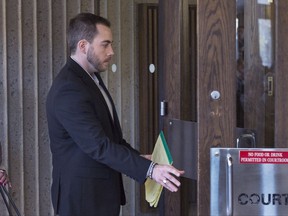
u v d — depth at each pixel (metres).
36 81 3.34
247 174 1.93
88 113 2.04
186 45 2.38
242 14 2.03
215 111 1.95
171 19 2.52
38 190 3.40
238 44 2.02
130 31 3.74
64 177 2.14
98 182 2.13
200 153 1.96
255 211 1.93
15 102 3.29
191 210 2.39
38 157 3.39
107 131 2.15
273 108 2.01
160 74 2.69
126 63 3.76
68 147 2.14
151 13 3.78
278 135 1.95
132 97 3.78
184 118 2.41
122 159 1.97
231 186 1.92
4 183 2.55
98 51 2.16
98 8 3.62
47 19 3.37
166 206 2.61
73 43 2.18
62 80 2.09
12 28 3.26
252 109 2.04
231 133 1.96
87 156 2.11
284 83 1.94
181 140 2.40
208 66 1.94
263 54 2.05
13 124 3.30
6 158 3.23
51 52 3.39
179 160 2.42
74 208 2.11
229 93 1.95
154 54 3.80
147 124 3.84
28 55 3.33
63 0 3.42
